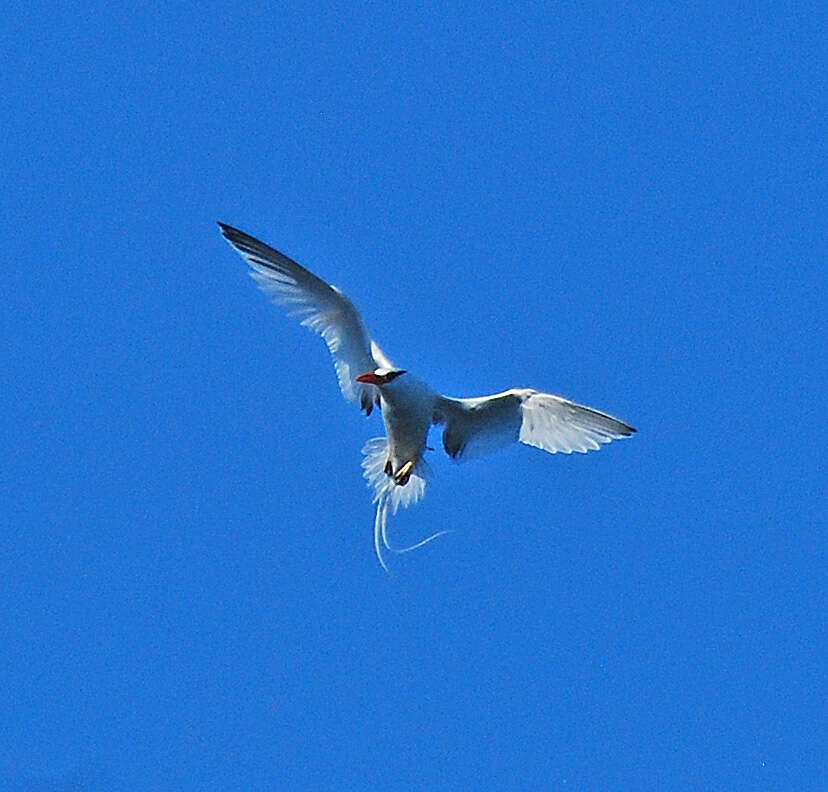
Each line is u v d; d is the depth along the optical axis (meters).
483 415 17.69
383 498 17.75
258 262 16.73
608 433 17.36
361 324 16.67
